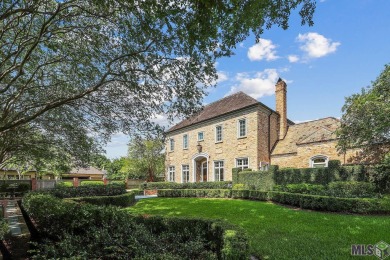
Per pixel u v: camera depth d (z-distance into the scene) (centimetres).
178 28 420
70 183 2677
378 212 923
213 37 396
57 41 580
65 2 491
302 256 466
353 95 1362
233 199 1509
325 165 1594
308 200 1045
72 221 480
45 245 362
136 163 3234
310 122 1978
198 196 1748
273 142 2017
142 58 560
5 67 674
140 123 735
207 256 378
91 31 557
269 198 1322
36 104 689
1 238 443
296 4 431
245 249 344
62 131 861
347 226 702
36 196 746
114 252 351
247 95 2191
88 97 692
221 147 2195
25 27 567
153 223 544
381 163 1148
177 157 2783
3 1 460
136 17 471
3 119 666
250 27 434
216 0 326
